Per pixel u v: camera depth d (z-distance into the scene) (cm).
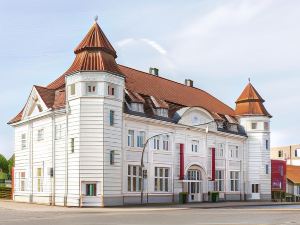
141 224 2073
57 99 4194
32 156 4359
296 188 7444
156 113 4459
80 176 3688
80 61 3875
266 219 2425
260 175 5766
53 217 2584
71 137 3800
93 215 2748
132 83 4650
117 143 3862
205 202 4856
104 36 4025
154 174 4341
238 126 5812
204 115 5056
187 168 4747
